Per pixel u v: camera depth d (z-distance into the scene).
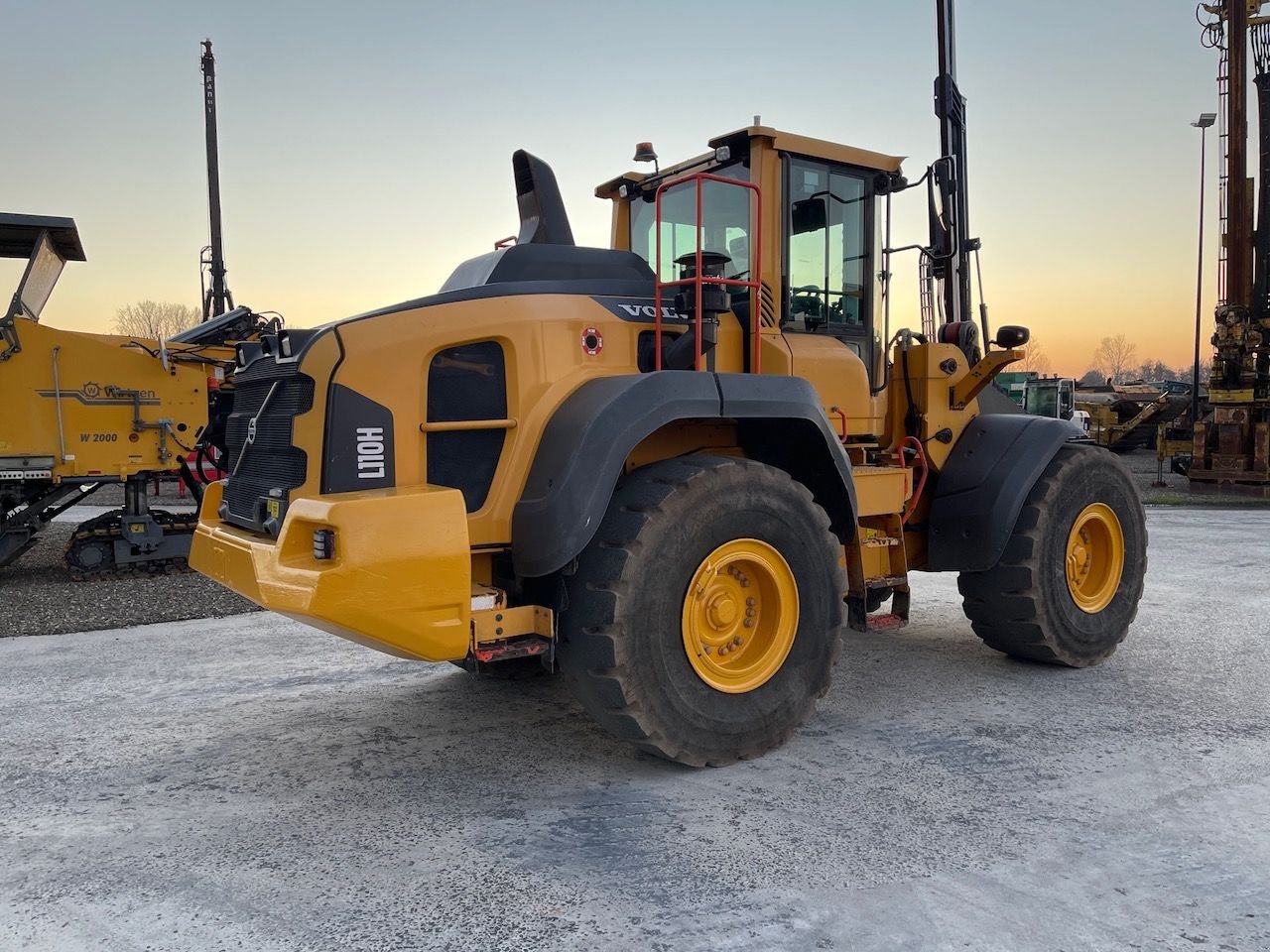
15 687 5.00
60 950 2.49
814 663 3.95
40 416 8.12
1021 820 3.21
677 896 2.72
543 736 4.15
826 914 2.61
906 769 3.70
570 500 3.35
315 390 3.38
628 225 5.40
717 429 4.18
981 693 4.72
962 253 5.88
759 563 3.79
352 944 2.50
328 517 3.04
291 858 3.01
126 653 5.75
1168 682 4.89
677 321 4.10
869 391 4.84
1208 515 13.71
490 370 3.63
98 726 4.35
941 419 5.10
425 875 2.88
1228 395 16.52
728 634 3.77
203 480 9.16
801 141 4.50
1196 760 3.76
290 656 5.62
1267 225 15.99
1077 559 5.23
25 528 8.41
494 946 2.48
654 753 3.64
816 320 4.68
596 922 2.59
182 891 2.80
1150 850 2.98
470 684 4.97
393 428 3.46
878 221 5.02
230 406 9.18
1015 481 4.85
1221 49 16.41
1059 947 2.45
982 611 5.08
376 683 5.02
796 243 4.60
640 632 3.46
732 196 4.57
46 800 3.49
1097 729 4.15
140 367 8.45
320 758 3.91
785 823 3.20
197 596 7.59
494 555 3.79
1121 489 5.30
